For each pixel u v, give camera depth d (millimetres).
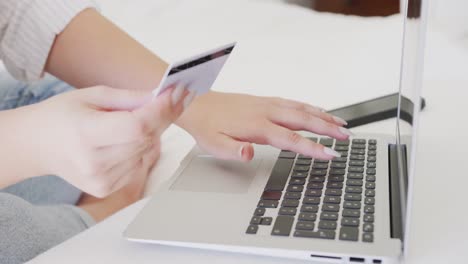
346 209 547
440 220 565
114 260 533
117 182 568
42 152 551
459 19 1210
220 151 679
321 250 488
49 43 878
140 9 1495
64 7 879
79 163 538
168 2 1535
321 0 3049
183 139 911
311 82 1025
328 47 1201
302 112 712
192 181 634
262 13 1448
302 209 553
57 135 538
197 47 1240
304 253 493
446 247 521
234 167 665
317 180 612
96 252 550
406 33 696
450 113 829
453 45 1121
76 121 530
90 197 849
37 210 665
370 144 696
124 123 518
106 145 530
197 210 570
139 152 559
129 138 524
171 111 536
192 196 598
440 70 1000
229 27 1364
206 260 519
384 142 699
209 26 1376
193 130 711
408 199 489
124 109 565
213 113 717
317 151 646
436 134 766
